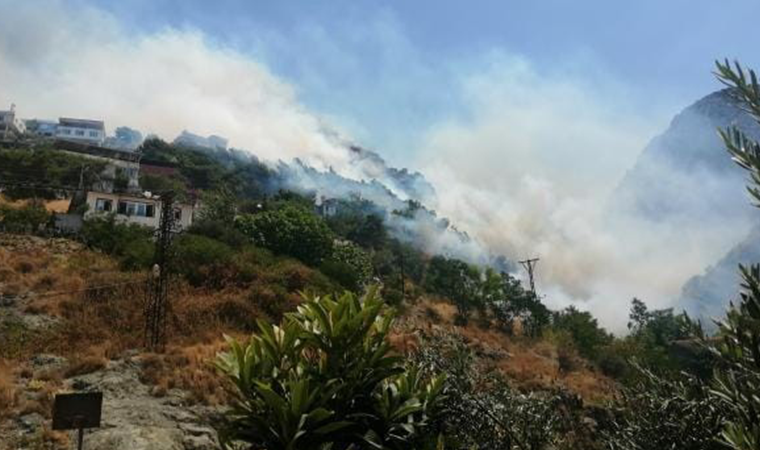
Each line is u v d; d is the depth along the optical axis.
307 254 51.84
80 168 72.38
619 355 48.62
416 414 6.80
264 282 38.53
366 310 6.71
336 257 54.50
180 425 18.59
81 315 29.05
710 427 3.90
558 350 49.06
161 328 28.81
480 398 6.88
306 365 6.68
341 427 6.14
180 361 24.31
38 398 19.27
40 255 37.69
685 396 4.05
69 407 12.41
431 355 7.52
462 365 7.21
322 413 5.94
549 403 6.95
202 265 38.62
